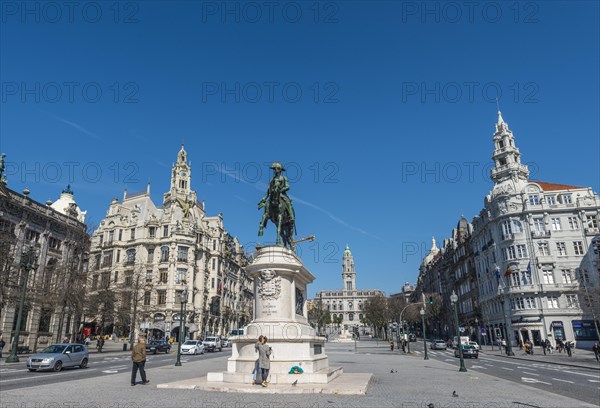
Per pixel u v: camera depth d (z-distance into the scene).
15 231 44.25
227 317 91.00
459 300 90.25
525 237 60.75
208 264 84.81
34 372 22.61
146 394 12.55
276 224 18.05
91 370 24.22
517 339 58.66
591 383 19.12
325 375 14.14
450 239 102.75
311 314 141.12
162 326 71.50
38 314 46.53
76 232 52.31
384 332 106.00
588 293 48.97
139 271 69.12
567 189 62.56
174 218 79.38
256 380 14.06
